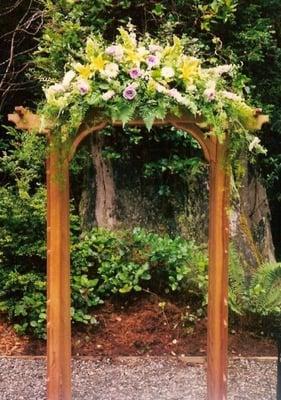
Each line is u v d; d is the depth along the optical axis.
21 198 4.32
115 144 4.93
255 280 4.23
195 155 4.90
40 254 4.23
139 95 2.35
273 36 5.55
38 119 2.40
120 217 4.84
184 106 2.39
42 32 5.22
